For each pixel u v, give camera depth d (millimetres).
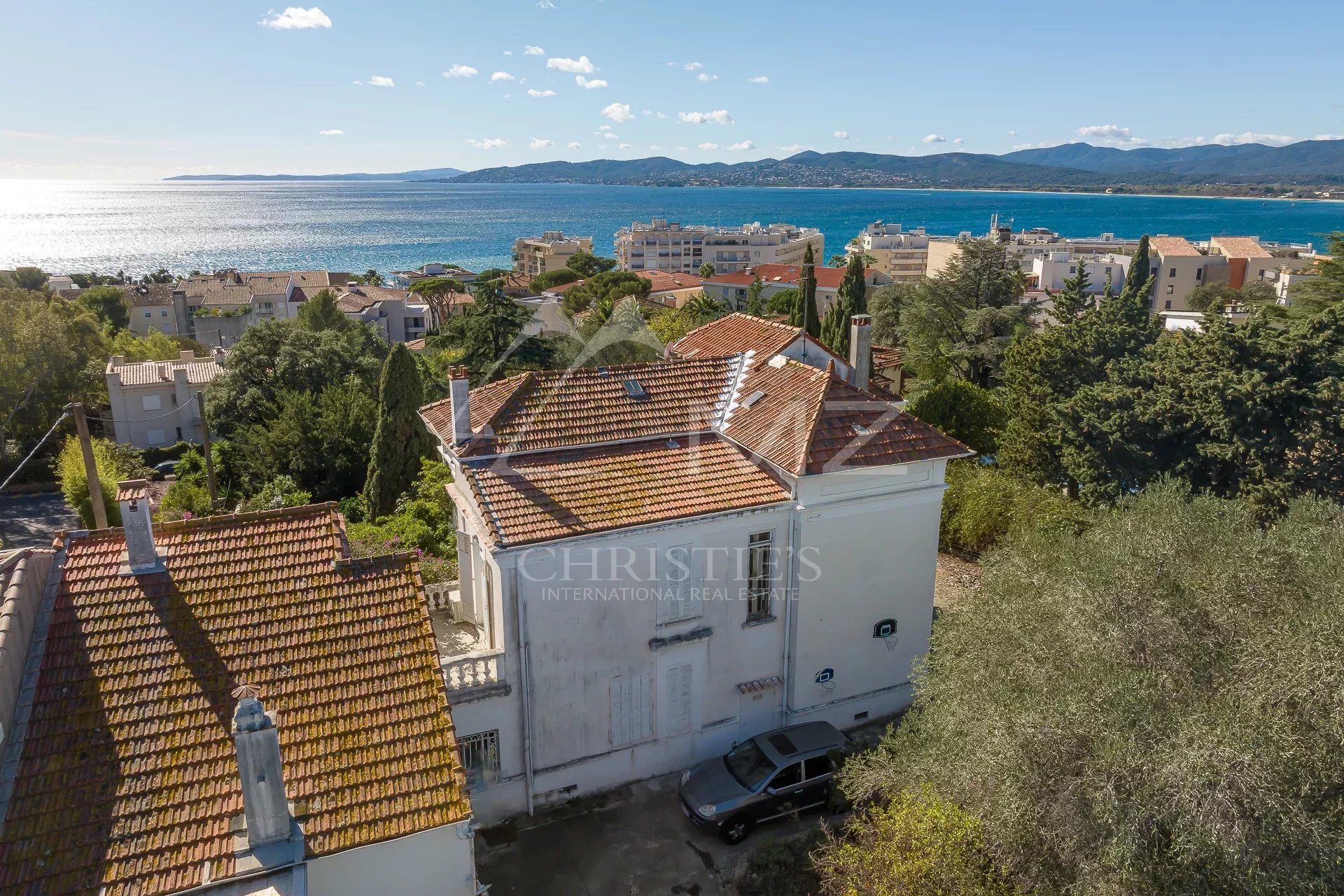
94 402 62062
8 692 10820
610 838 16609
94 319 71438
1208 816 10133
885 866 12266
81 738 10922
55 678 11492
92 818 10148
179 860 9875
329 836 10477
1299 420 26203
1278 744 10609
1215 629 12945
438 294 95500
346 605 13234
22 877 9492
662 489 18031
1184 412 27609
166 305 112875
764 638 19156
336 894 10891
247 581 13281
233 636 12508
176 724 11305
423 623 13219
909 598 20531
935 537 20438
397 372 32812
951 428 35625
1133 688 11422
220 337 96250
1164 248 124000
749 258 167750
